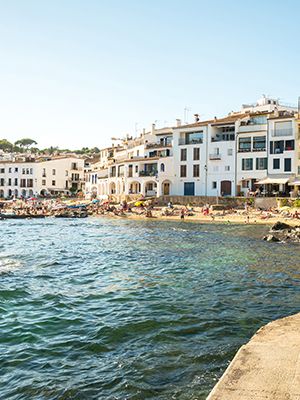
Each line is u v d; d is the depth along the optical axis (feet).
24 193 407.03
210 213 206.39
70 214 236.63
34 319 47.60
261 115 232.32
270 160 223.71
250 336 41.50
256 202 209.26
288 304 53.83
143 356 36.76
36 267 81.25
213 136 246.68
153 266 82.33
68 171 428.15
